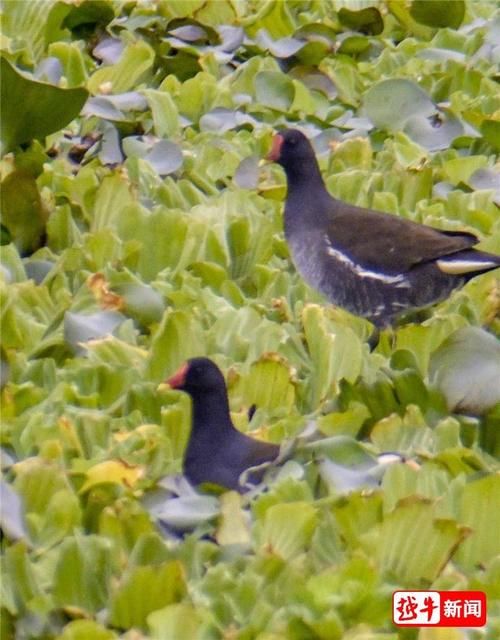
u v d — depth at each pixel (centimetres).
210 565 855
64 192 1325
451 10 1766
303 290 1267
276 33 1722
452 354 1049
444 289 1202
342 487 910
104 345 1076
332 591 819
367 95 1541
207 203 1327
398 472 916
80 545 827
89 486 909
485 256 1186
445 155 1471
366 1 1822
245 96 1559
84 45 1658
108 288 1132
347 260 1219
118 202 1283
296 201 1262
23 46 1606
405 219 1238
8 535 849
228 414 954
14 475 912
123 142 1420
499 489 898
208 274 1222
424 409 1040
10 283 1168
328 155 1457
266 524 863
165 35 1645
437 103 1585
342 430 992
